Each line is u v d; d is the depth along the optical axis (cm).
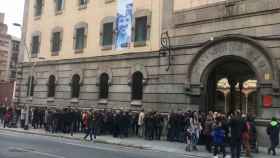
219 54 2361
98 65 3195
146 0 2872
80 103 3306
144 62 2808
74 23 3522
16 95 4081
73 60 3438
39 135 2656
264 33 2167
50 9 3853
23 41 4144
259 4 2202
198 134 2028
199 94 2444
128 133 2670
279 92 2073
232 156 1667
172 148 2061
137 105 2809
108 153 1675
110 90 3052
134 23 2931
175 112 2478
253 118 2002
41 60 3841
